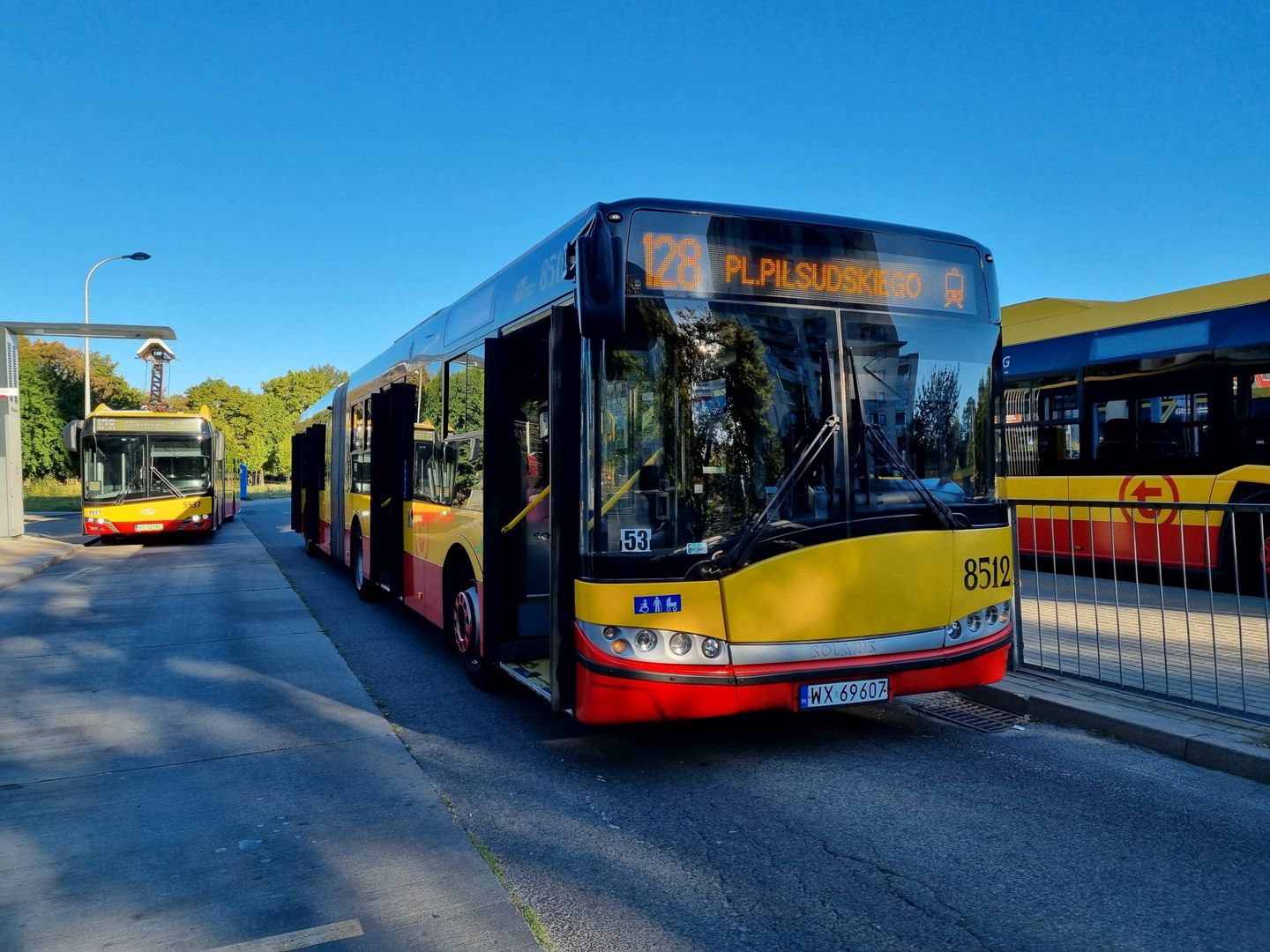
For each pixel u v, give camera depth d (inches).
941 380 208.4
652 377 186.7
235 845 162.6
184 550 767.1
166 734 231.3
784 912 135.6
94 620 411.2
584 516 186.2
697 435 187.9
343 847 161.2
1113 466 448.8
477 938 129.0
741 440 189.9
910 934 128.7
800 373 195.6
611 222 186.7
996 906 136.6
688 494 186.5
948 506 205.2
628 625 181.9
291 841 164.2
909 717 239.1
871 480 197.3
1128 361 443.5
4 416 848.9
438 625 308.8
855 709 247.0
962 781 190.4
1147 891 140.6
